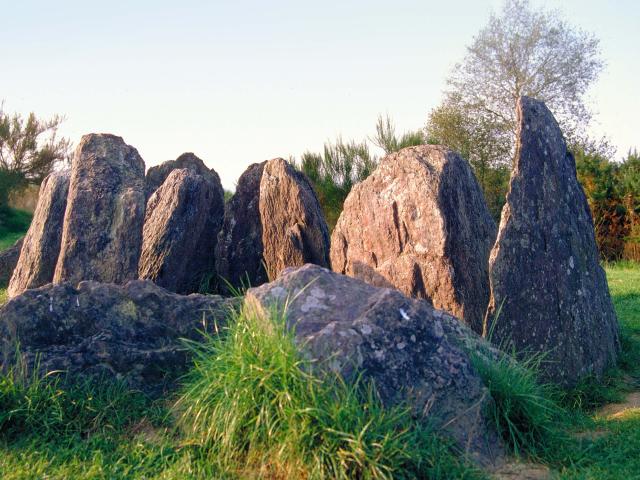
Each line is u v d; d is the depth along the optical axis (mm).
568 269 7363
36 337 6242
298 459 4664
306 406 4754
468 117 32906
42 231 10344
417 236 8211
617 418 6211
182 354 6332
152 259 9641
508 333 6973
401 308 5531
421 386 5246
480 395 5363
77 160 9461
